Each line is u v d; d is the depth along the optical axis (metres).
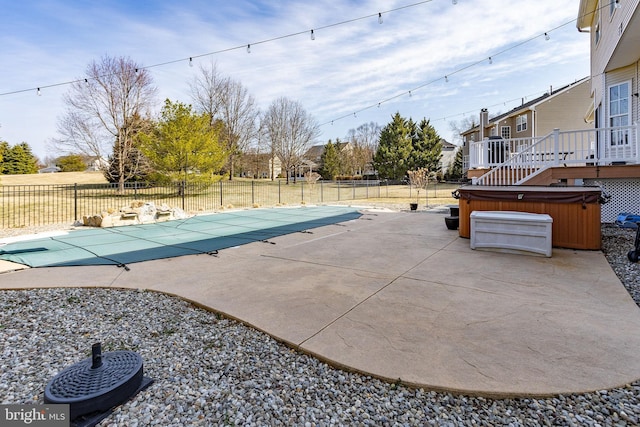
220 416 1.84
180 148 15.75
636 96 8.45
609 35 8.25
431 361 2.30
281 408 1.91
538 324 2.84
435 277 4.29
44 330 2.95
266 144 35.88
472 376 2.11
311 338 2.68
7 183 23.12
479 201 6.68
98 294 3.84
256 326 2.93
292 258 5.47
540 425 1.74
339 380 2.18
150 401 1.97
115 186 18.94
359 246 6.37
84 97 18.83
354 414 1.86
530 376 2.10
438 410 1.87
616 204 8.03
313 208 14.11
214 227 8.98
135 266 5.00
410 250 5.93
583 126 21.44
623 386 1.99
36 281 4.27
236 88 30.59
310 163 45.12
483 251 5.72
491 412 1.85
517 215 5.57
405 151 32.84
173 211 10.73
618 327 2.75
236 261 5.30
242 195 20.14
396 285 4.00
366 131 48.84
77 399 1.80
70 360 2.44
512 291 3.71
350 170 40.69
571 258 5.11
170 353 2.55
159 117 17.69
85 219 9.38
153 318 3.21
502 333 2.69
